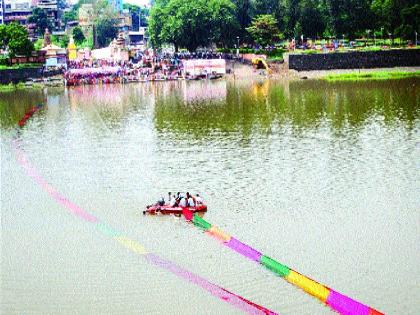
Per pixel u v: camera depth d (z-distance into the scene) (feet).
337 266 143.43
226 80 621.72
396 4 612.70
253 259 149.48
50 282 143.13
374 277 137.49
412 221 168.55
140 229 173.17
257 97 448.65
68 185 221.87
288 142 273.95
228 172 226.79
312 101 405.59
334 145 262.47
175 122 348.59
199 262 149.48
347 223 169.37
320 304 128.06
